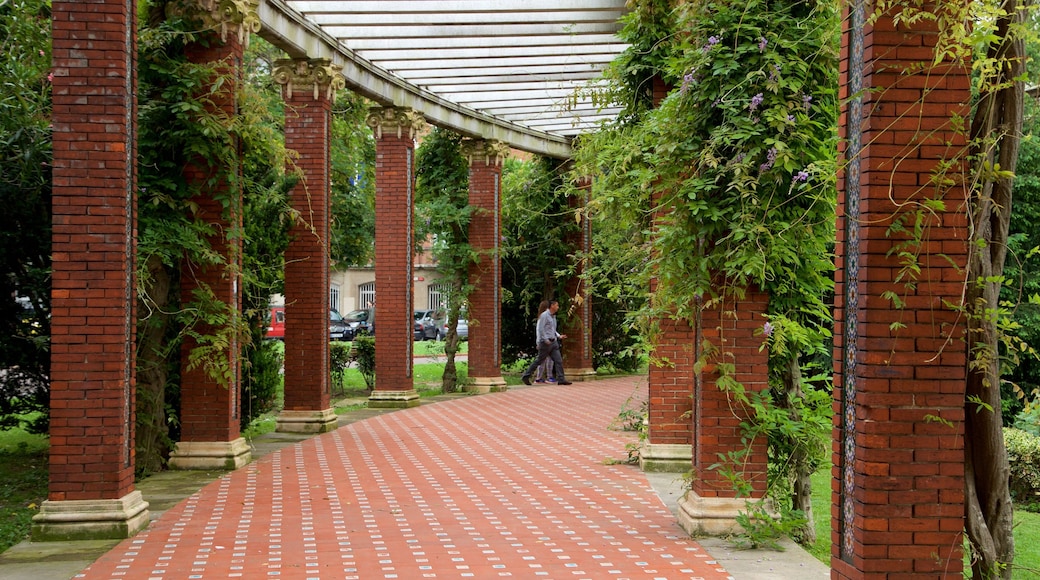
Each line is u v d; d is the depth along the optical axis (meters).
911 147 4.28
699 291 6.38
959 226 4.29
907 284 4.27
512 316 21.75
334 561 5.89
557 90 15.04
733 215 6.41
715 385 6.61
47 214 9.38
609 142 9.04
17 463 10.14
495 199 17.70
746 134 6.23
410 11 11.09
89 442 6.52
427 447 10.99
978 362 4.27
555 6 10.89
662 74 8.94
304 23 11.38
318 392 12.20
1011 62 4.32
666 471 9.32
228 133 9.08
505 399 16.58
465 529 6.80
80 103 6.52
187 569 5.71
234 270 9.16
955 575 4.24
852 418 4.43
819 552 6.88
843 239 4.57
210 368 9.04
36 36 9.36
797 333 6.48
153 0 9.22
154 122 8.93
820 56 6.41
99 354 6.52
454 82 14.54
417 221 17.33
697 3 6.65
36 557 6.00
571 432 12.37
